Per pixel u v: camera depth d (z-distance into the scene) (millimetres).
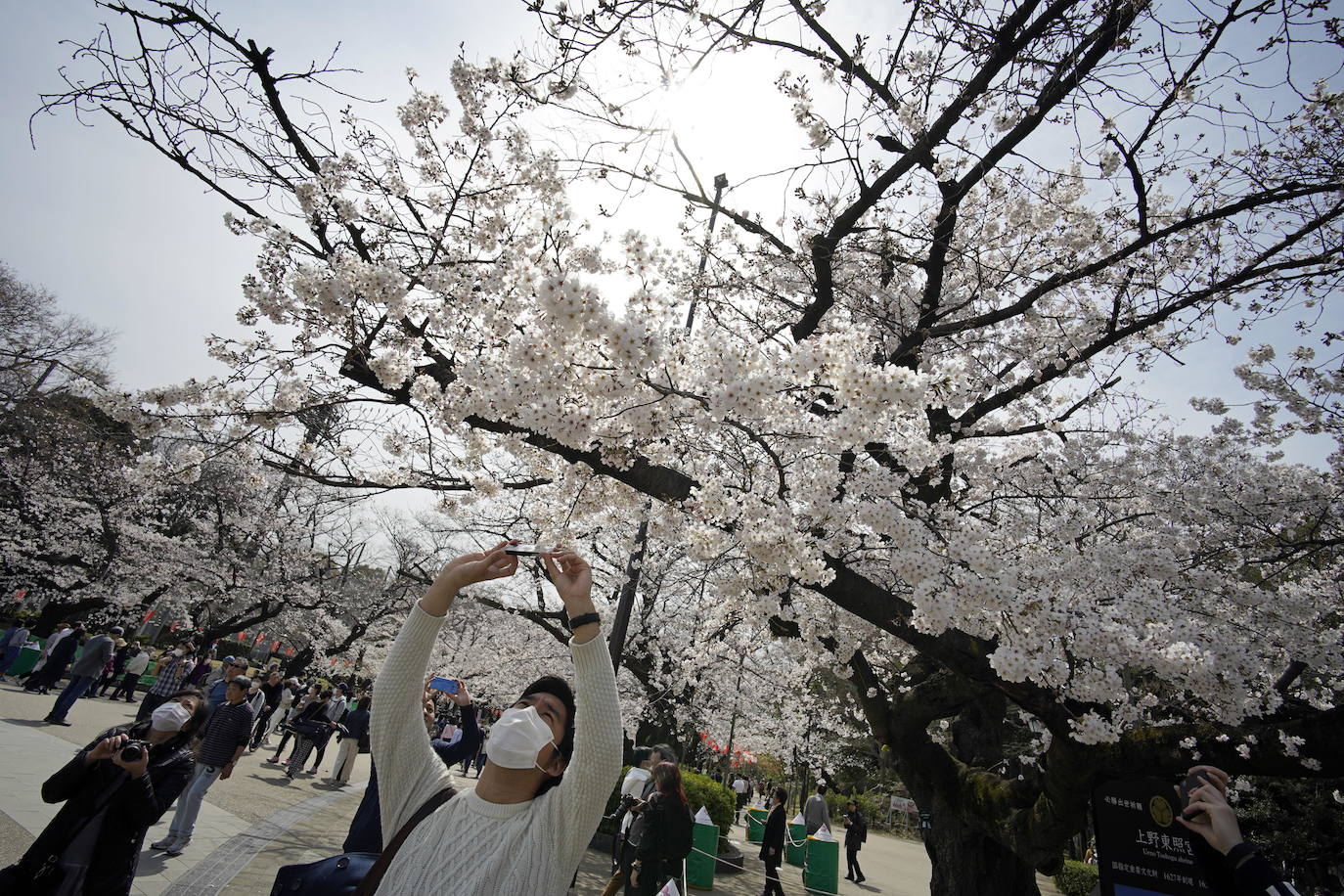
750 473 4438
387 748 1813
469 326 4770
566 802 1652
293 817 8078
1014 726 10453
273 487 19312
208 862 5656
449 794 1819
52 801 3082
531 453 5188
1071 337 6941
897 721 6082
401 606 22547
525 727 1750
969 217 7238
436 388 4531
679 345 3932
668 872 5520
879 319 6613
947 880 5906
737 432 5258
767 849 9398
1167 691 5828
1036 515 7520
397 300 3859
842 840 24031
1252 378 7523
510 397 3705
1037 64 4805
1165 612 3670
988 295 7070
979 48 4852
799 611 5641
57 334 21031
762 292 6988
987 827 5586
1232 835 1658
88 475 21000
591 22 4105
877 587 4398
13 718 9969
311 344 4449
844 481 4109
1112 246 6863
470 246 5180
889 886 14336
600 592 13367
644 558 9320
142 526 21156
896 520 3609
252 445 5195
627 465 4180
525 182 5449
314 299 3799
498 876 1575
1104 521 6707
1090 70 4809
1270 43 4516
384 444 5559
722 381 3428
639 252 3734
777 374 3479
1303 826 11016
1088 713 3742
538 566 9773
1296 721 4426
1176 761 4453
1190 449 7398
